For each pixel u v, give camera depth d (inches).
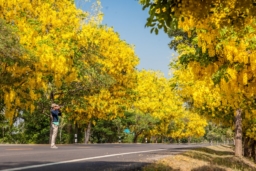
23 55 707.4
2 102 878.4
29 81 826.8
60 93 1029.2
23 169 261.0
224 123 1058.7
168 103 2204.7
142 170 326.0
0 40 599.2
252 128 986.1
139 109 2156.7
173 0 200.4
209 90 688.4
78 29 930.1
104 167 303.3
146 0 203.6
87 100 1173.7
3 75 764.0
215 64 387.9
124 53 1206.9
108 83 1004.6
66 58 848.3
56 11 914.7
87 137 1373.0
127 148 687.1
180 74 703.1
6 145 593.3
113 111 1272.1
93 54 961.5
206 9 202.2
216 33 351.3
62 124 1466.5
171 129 2664.9
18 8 824.9
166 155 532.4
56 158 362.3
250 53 376.2
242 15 234.2
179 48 539.2
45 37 828.0
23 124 1493.6
